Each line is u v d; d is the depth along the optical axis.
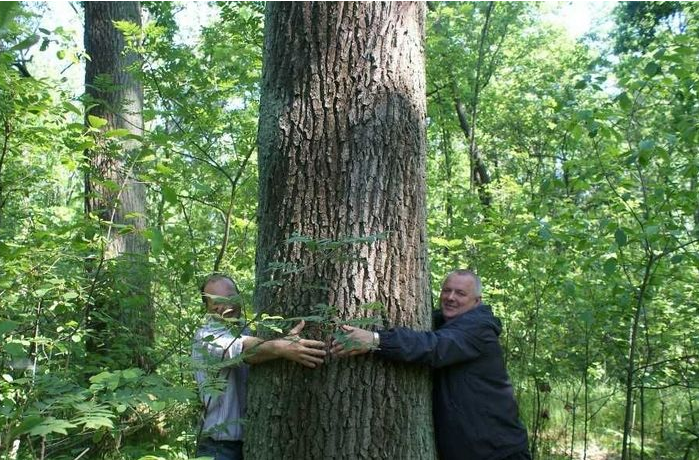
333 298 2.71
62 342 3.31
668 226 4.17
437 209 7.38
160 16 7.51
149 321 4.21
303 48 2.83
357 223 2.75
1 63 2.84
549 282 5.29
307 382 2.70
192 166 5.38
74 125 3.16
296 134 2.81
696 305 5.00
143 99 7.03
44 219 4.93
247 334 3.09
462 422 3.03
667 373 4.95
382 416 2.71
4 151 3.25
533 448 5.86
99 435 2.53
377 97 2.83
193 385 3.09
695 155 4.30
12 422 1.75
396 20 2.90
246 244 5.78
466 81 10.23
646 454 5.72
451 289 3.46
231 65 5.70
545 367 5.71
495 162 12.29
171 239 5.27
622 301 4.61
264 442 2.72
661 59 4.04
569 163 4.69
